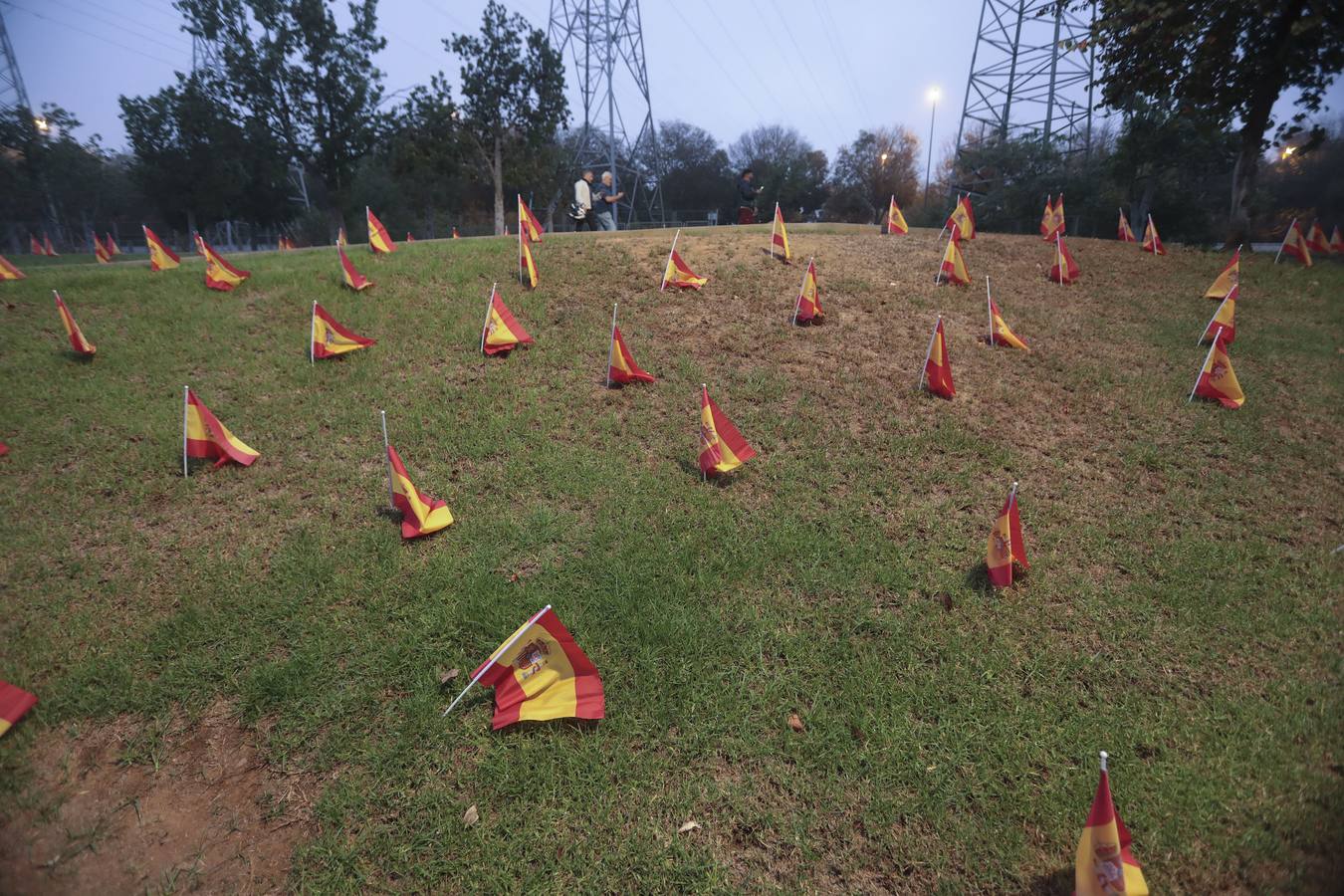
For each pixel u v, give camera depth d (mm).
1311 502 6281
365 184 51531
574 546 5438
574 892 3393
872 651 4617
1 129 29469
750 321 9492
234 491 6078
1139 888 3029
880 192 68688
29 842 3592
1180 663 4605
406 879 3459
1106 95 15695
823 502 6035
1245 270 12898
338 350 8258
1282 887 3336
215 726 4152
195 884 3449
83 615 4797
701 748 4031
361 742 4043
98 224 44625
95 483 6133
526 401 7461
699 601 4938
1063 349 9180
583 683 4156
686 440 6832
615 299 10086
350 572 5129
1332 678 4488
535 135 33656
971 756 4004
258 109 35312
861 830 3664
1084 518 5977
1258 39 13398
